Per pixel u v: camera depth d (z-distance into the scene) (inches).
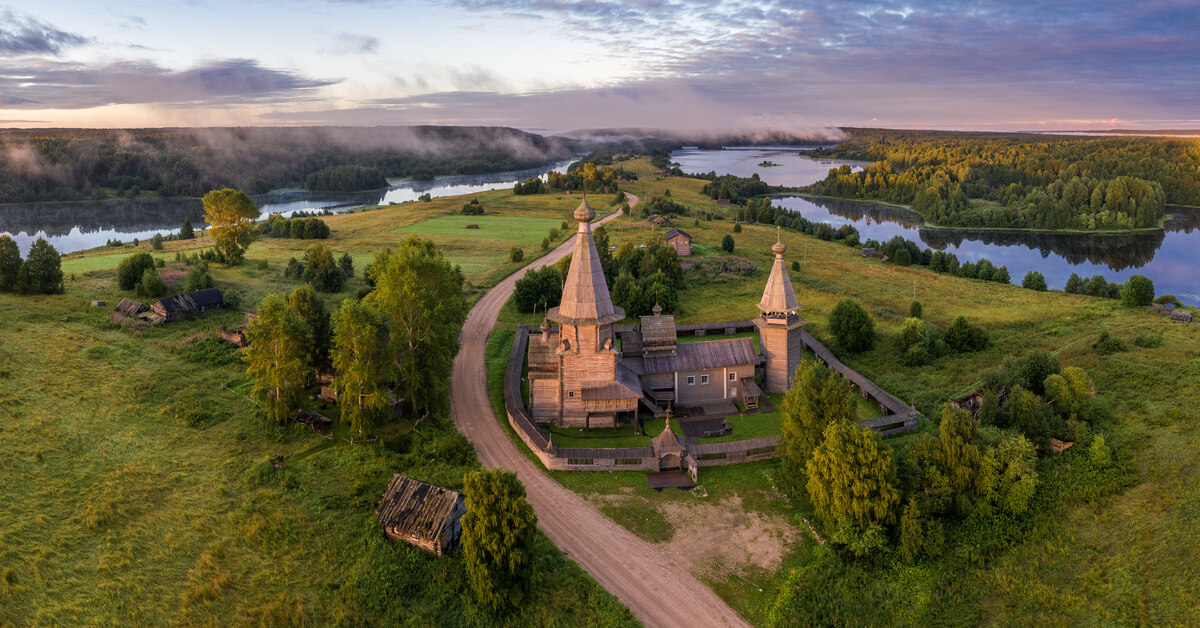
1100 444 2145.7
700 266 5418.3
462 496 1946.4
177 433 2383.1
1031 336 3639.3
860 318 3420.3
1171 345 3088.1
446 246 6432.1
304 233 6815.9
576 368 2578.7
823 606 1729.8
